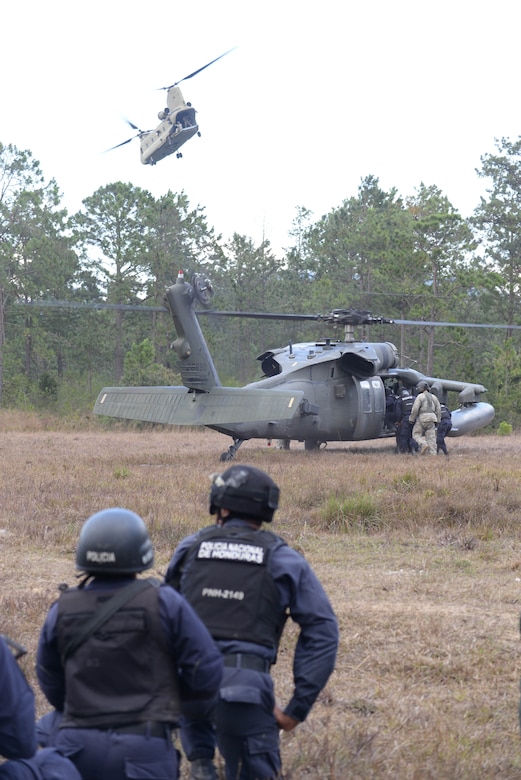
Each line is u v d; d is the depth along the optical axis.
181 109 70.94
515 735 9.03
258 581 6.60
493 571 16.28
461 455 36.81
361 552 17.80
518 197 106.25
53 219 100.62
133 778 5.45
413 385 39.72
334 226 121.06
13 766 5.38
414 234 90.38
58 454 36.78
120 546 5.79
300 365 35.72
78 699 5.63
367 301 92.44
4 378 95.44
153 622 5.66
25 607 13.09
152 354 78.19
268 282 116.69
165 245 106.44
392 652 11.52
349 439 36.81
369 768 7.84
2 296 93.88
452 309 86.94
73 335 100.44
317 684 6.62
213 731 6.90
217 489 6.98
